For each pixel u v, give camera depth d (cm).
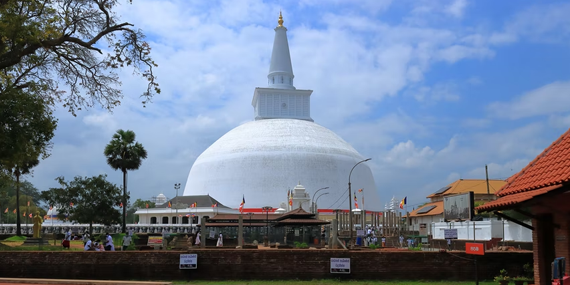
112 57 2794
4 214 12344
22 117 2720
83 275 2703
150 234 6469
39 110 2786
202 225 4259
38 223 5403
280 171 10538
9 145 2653
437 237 4825
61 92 2989
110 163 6375
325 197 10525
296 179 10500
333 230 4238
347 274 2642
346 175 10962
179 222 8669
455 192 7300
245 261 2680
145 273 2686
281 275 2662
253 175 10550
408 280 2630
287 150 10800
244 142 11256
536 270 1944
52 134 2925
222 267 2683
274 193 10350
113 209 5750
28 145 2848
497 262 2644
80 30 2781
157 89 2864
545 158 1864
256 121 12238
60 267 2717
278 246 4322
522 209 1872
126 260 2705
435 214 7112
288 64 12588
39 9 2708
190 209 8688
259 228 6359
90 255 2716
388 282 2580
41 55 2814
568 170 1563
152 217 8994
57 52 2833
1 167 3216
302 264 2666
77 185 5666
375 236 6031
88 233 6638
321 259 2667
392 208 11619
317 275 2655
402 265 2648
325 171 10731
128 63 2812
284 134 11306
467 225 4150
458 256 2647
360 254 2659
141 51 2786
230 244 5425
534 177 1791
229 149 11200
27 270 2719
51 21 2706
